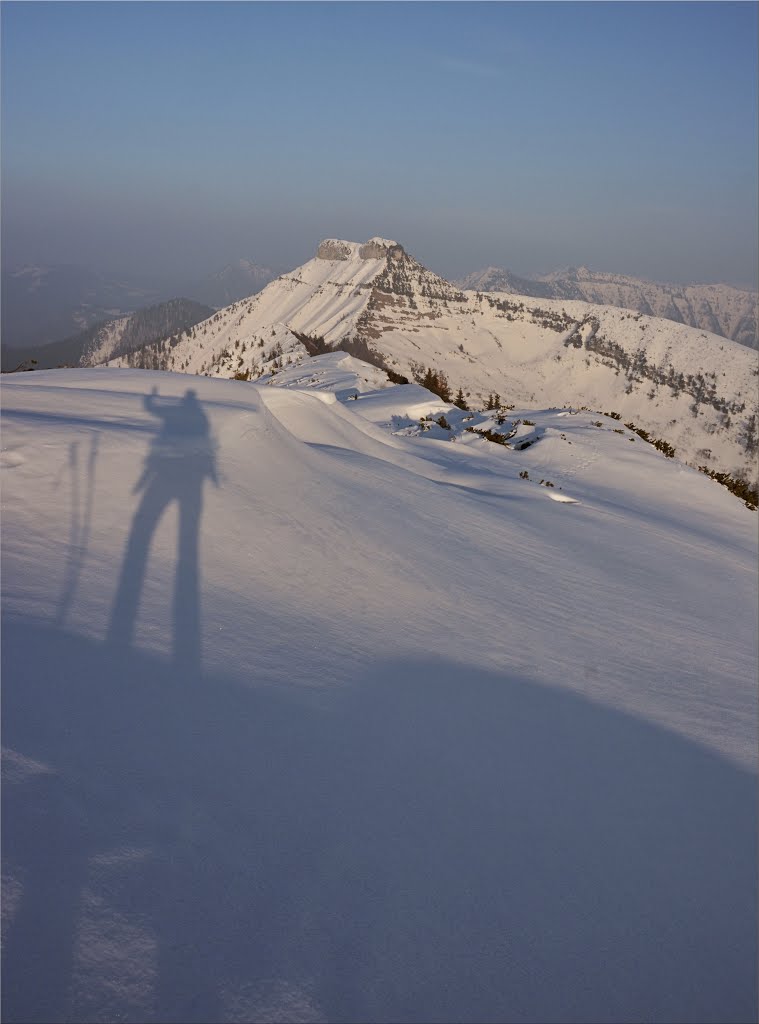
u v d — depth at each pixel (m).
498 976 2.81
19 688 3.57
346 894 2.98
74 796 2.98
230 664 4.51
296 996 2.47
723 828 4.31
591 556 10.97
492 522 10.94
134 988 2.30
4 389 9.12
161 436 7.82
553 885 3.41
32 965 2.25
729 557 13.47
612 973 2.99
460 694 5.14
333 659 5.09
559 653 6.60
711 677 7.07
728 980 3.11
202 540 6.37
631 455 21.19
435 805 3.76
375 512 8.96
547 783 4.30
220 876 2.85
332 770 3.78
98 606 4.72
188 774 3.38
